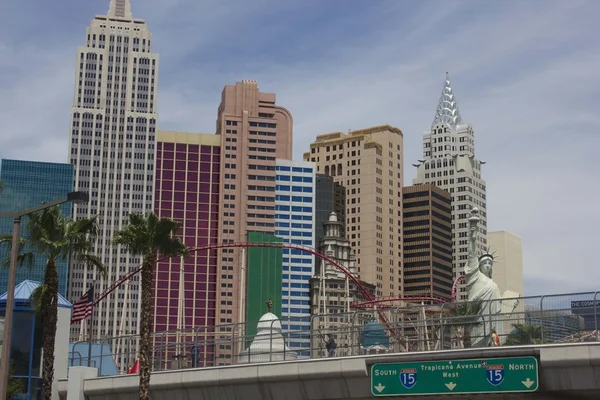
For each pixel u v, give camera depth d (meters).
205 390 93.31
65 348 112.19
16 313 111.62
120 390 100.50
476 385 76.12
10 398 104.69
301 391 87.00
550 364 72.94
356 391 83.88
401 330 83.81
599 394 77.94
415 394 79.06
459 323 80.19
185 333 103.81
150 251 95.25
